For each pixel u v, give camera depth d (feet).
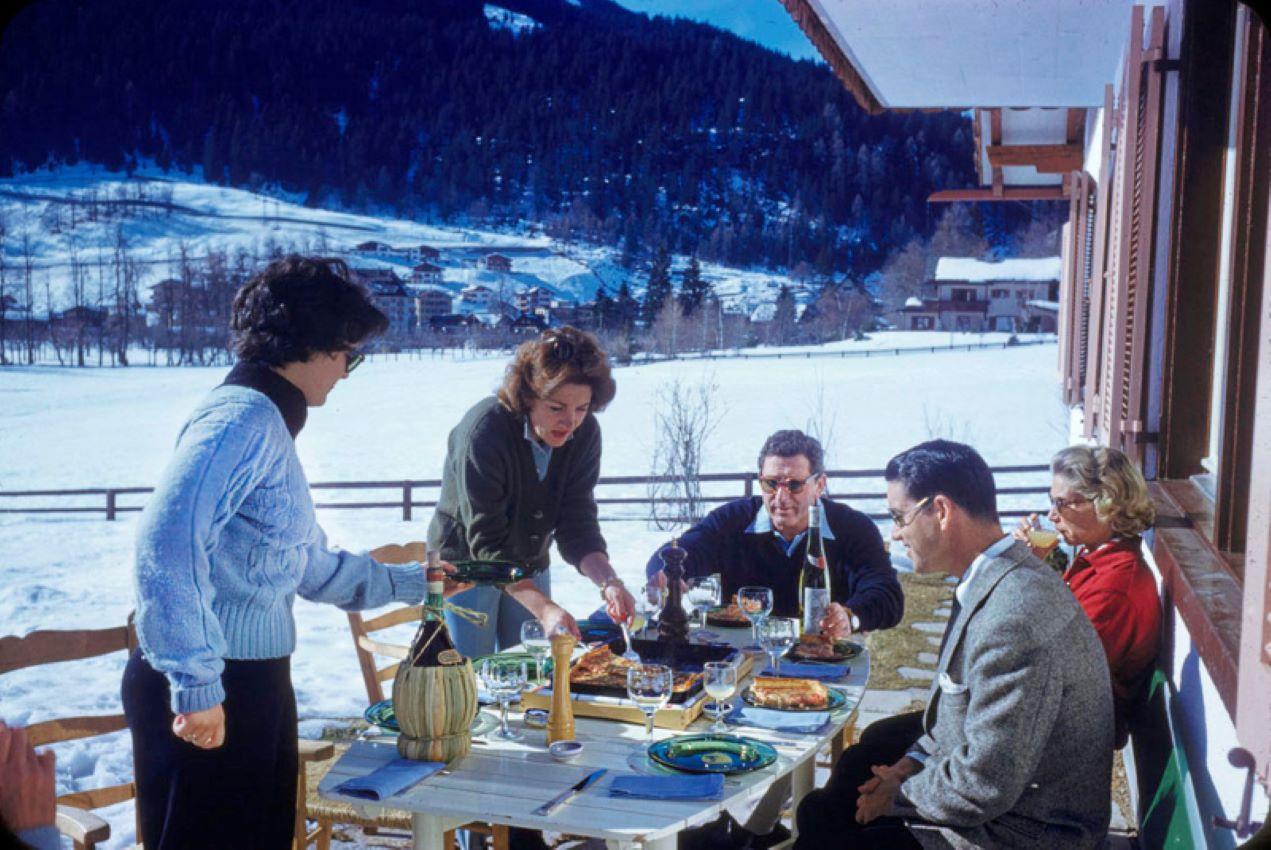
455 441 10.25
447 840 8.85
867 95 21.26
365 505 40.16
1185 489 11.50
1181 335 11.79
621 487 47.65
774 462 10.47
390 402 124.67
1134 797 10.81
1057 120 26.84
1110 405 13.38
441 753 6.88
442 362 229.04
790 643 8.55
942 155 641.40
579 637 8.84
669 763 6.79
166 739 6.68
